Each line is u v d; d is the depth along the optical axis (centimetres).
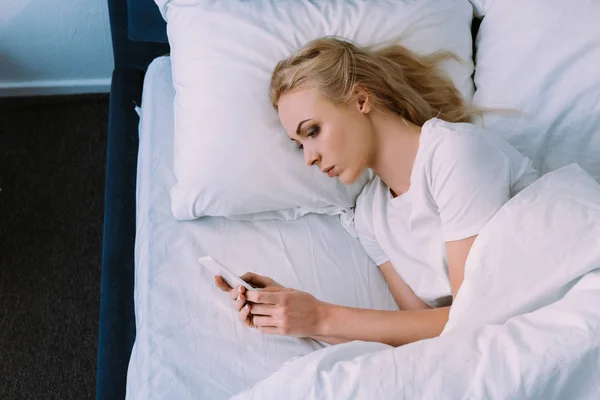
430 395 89
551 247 100
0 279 169
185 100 129
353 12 131
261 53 127
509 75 131
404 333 109
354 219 130
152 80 152
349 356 100
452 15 137
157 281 121
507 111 129
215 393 107
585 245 99
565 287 100
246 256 125
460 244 107
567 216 101
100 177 190
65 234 179
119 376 120
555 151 129
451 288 115
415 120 120
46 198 184
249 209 128
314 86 112
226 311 117
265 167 125
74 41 189
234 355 111
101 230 180
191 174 125
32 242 176
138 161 144
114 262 134
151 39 161
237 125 124
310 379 93
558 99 127
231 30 129
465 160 105
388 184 122
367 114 116
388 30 130
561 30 128
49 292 168
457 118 127
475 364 91
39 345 160
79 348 160
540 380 88
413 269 120
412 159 117
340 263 126
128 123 157
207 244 127
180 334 114
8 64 192
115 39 162
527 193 104
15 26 181
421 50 131
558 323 93
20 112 200
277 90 116
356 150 115
